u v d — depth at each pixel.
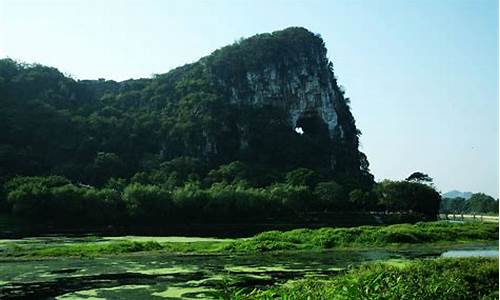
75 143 117.38
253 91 153.25
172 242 47.03
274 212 90.69
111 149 120.25
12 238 54.06
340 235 48.62
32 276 30.42
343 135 166.12
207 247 44.03
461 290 16.34
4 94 122.25
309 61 166.62
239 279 29.19
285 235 48.78
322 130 159.50
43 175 99.31
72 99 140.88
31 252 40.12
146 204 80.06
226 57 157.00
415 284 15.21
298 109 159.25
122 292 25.44
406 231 50.44
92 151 117.19
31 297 24.31
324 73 170.12
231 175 115.31
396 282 14.70
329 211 102.19
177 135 130.12
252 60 157.62
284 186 101.50
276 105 155.00
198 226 77.88
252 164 125.81
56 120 120.00
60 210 74.50
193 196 84.62
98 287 26.80
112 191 80.00
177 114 138.75
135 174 109.44
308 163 136.62
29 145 110.00
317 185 107.69
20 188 76.06
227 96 149.88
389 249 45.72
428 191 103.75
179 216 83.50
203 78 152.62
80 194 76.31
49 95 133.12
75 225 73.25
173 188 97.75
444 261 22.72
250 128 140.50
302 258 39.50
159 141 128.75
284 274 31.20
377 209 107.12
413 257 40.66
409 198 102.44
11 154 99.25
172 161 118.62
